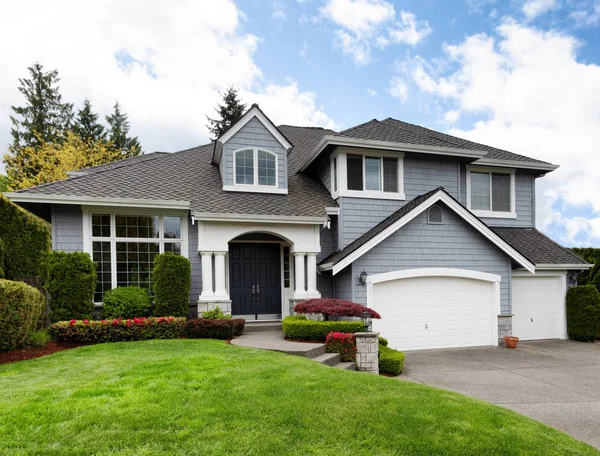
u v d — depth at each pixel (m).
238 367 6.24
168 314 10.39
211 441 3.79
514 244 14.07
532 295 13.95
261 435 3.93
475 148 15.09
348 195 12.92
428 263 12.38
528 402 6.86
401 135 14.12
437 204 12.55
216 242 11.49
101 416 4.24
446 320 12.47
